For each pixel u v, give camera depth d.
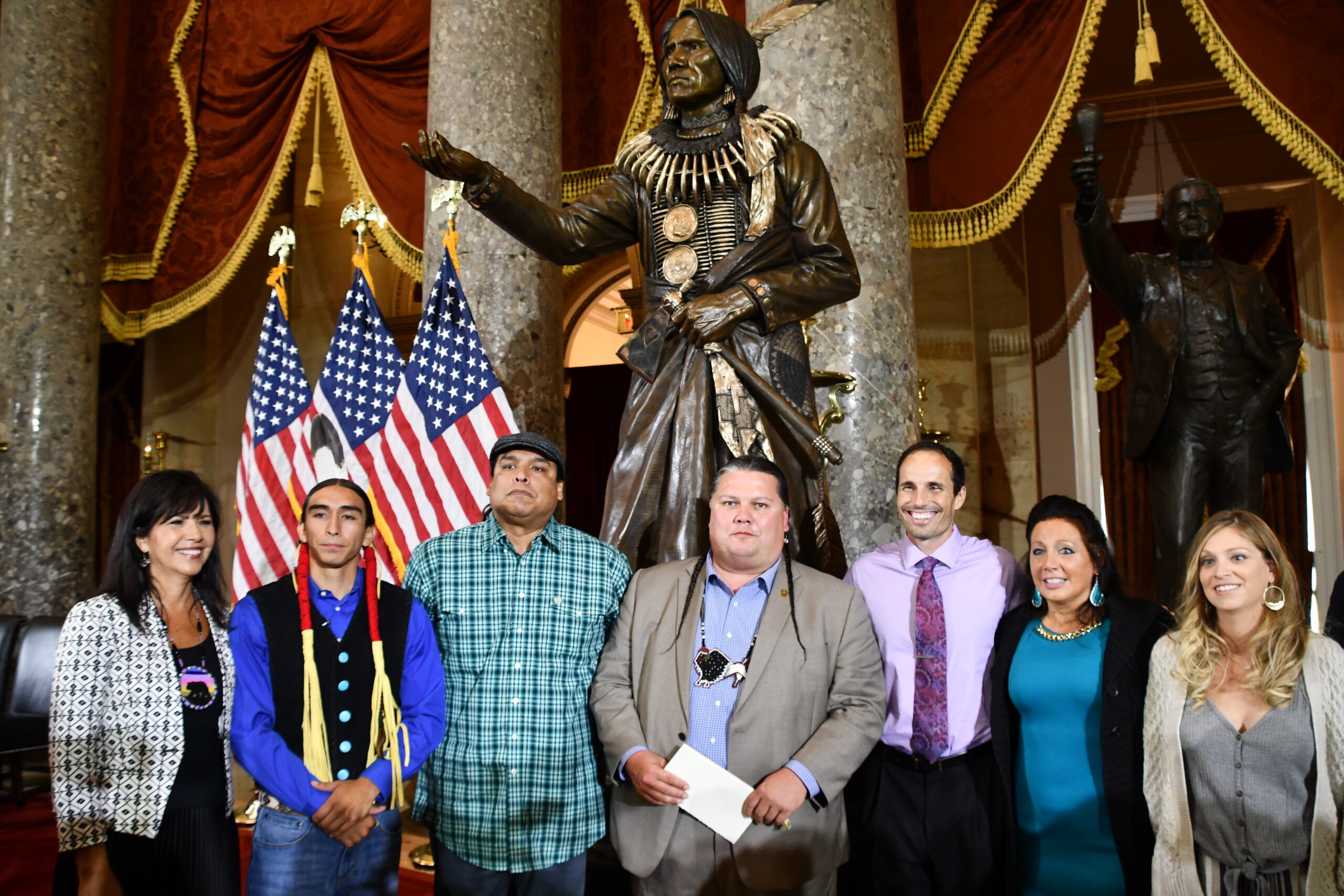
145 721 2.79
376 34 8.23
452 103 5.92
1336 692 2.44
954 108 7.29
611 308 13.05
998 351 9.48
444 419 5.18
